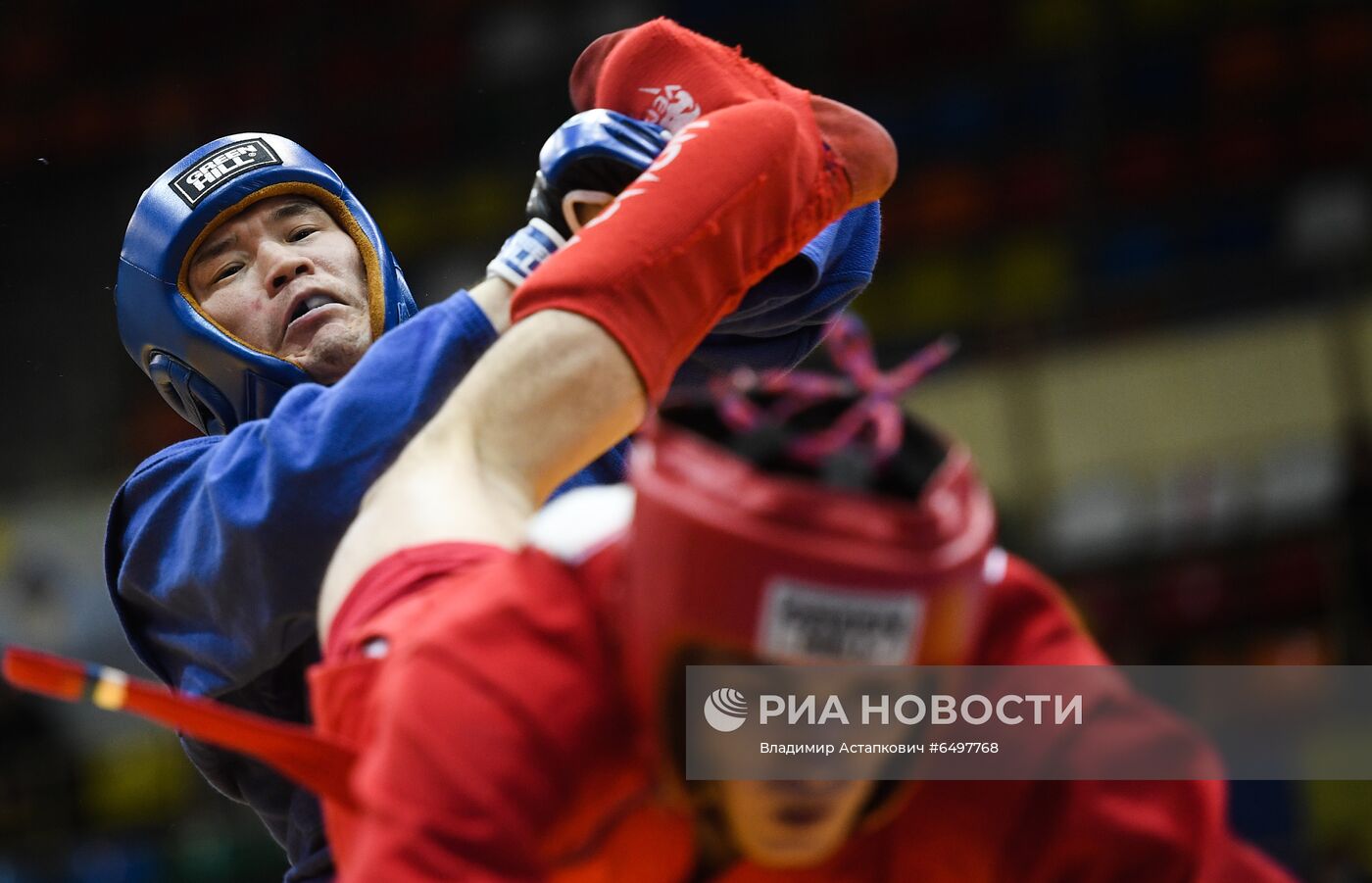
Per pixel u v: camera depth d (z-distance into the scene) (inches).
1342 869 428.1
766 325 155.9
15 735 609.9
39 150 908.6
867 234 162.4
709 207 107.3
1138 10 768.3
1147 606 571.2
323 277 166.1
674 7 837.8
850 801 72.2
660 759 71.8
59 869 571.8
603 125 127.5
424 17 878.4
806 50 819.4
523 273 123.6
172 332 162.4
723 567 66.3
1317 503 565.0
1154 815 73.0
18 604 706.8
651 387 104.0
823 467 68.7
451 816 71.0
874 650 67.2
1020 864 75.3
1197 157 729.6
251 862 534.6
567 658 73.2
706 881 76.7
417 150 853.8
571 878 76.3
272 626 125.6
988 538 69.0
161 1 935.0
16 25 951.6
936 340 658.8
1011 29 791.1
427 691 73.3
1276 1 749.3
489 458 100.0
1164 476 593.0
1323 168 706.2
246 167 166.1
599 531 75.8
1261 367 595.5
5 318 826.8
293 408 124.0
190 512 131.3
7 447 768.9
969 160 768.3
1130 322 619.8
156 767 597.9
